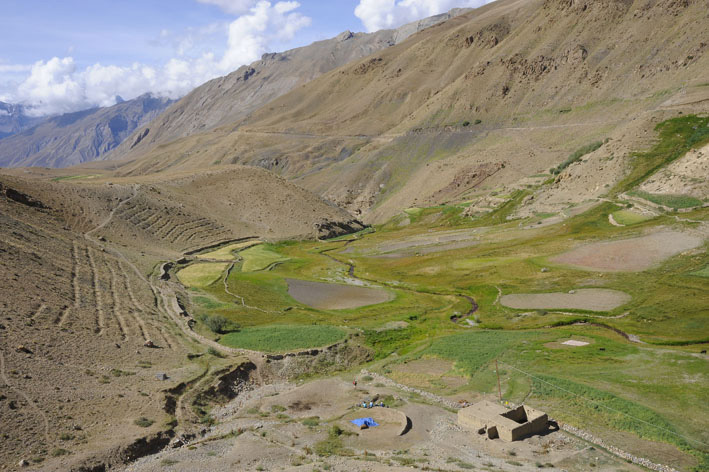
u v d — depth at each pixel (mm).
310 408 51344
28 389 43844
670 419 44281
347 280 117875
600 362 58531
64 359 51344
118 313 69938
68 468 35031
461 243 143625
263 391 56625
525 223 150000
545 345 66125
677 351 60188
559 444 42062
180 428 44062
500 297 91938
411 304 94250
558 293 88562
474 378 57094
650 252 98062
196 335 70000
